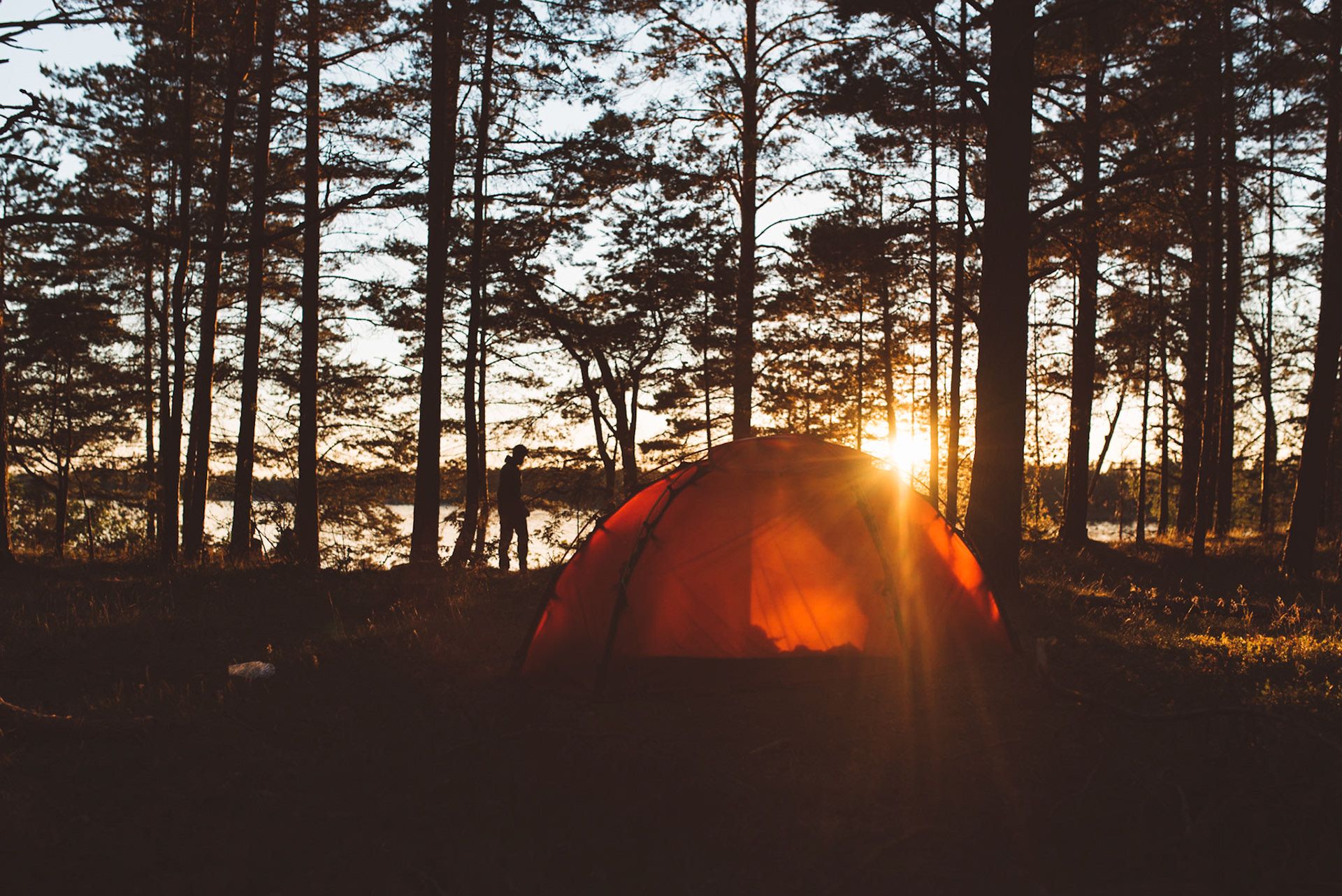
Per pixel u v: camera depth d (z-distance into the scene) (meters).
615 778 5.18
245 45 15.68
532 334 20.75
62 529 23.86
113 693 6.74
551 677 7.62
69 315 22.36
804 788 5.10
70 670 7.39
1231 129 14.30
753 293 20.34
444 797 4.96
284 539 17.53
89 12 8.16
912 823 4.67
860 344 23.12
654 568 8.01
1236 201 20.33
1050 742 5.88
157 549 17.36
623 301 20.02
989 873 4.15
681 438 22.45
